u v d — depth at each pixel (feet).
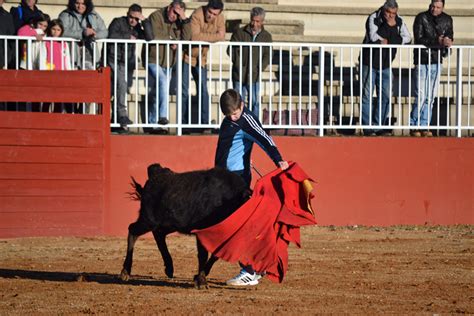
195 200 58.75
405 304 57.36
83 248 79.97
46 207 85.30
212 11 93.35
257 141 60.44
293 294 60.23
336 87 105.09
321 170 91.61
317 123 94.12
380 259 75.25
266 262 56.75
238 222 57.00
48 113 85.05
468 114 93.81
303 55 109.29
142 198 61.26
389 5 97.19
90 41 86.89
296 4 121.49
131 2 112.37
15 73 84.53
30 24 90.27
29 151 84.84
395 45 92.02
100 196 86.07
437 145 93.61
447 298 59.52
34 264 72.28
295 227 58.75
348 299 58.70
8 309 55.06
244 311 54.39
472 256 77.10
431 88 94.94
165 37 93.97
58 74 85.10
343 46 91.25
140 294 59.67
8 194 84.64
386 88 94.84
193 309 54.80
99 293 60.08
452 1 123.03
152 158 87.92
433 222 93.86
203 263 61.31
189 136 88.53
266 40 94.89
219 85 92.02
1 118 84.33
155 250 79.77
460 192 94.17
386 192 92.84
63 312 54.13
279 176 58.80
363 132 97.96
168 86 88.53
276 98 99.45
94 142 85.76
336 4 122.01
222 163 61.57
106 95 85.76
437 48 93.76
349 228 91.25
